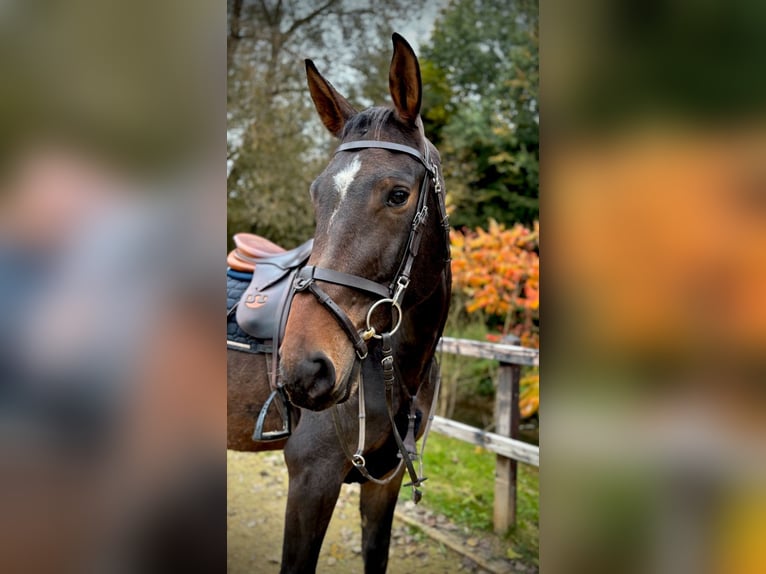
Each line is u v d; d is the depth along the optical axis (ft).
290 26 16.07
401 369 4.86
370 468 5.18
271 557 7.73
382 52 16.15
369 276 3.89
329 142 16.65
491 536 8.31
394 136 4.19
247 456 12.08
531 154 15.85
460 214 15.92
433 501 9.38
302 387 3.63
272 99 16.39
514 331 12.83
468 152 16.12
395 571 7.42
